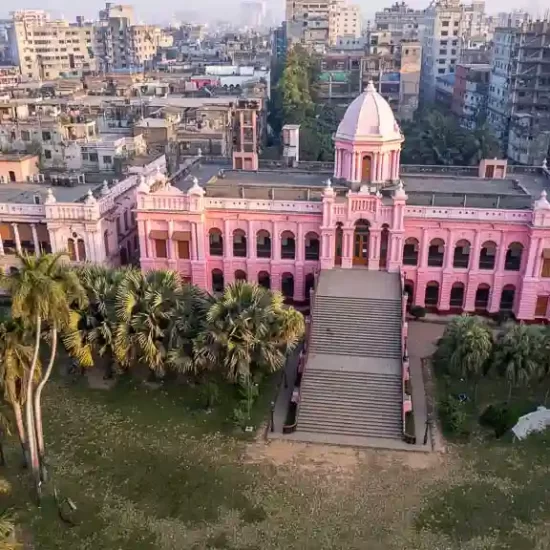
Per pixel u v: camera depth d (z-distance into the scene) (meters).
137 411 47.56
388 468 41.81
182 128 108.38
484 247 59.03
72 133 93.50
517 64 125.94
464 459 42.56
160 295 45.72
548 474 41.06
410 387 49.75
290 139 75.31
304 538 36.31
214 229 61.56
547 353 44.69
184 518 37.78
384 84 154.75
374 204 57.41
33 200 68.44
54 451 43.28
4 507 38.19
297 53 147.25
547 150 112.00
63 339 46.72
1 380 35.25
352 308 54.69
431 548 35.56
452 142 108.50
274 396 49.38
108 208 65.62
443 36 179.62
